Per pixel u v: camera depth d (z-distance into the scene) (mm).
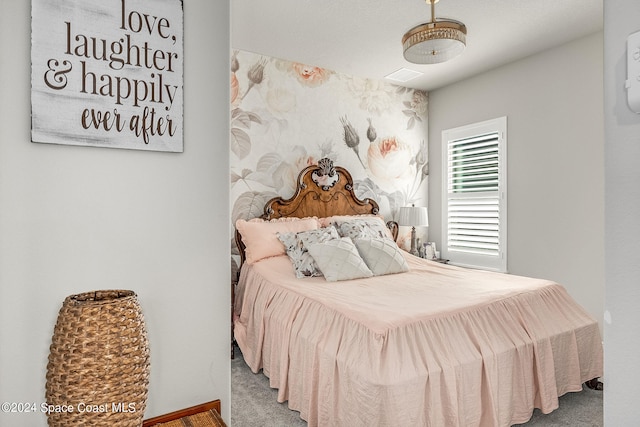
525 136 3775
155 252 1235
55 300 1096
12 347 1050
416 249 4578
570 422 2229
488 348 2037
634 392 651
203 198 1313
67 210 1108
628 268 659
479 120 4242
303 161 4016
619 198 670
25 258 1060
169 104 1235
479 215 4250
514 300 2363
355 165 4359
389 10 2861
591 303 3289
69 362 859
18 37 1036
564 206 3469
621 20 660
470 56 3729
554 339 2318
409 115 4766
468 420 1910
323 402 2021
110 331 884
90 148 1135
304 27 3131
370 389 1732
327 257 2959
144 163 1213
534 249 3709
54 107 1070
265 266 3176
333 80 4188
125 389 895
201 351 1317
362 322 1970
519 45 3477
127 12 1169
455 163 4602
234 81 3619
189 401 1298
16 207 1047
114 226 1172
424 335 1936
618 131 668
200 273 1311
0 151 1023
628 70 635
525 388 2148
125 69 1165
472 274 3133
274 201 3771
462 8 2820
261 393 2570
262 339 2777
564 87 3451
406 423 1703
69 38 1088
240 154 3672
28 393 1069
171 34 1239
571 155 3410
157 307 1241
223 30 1345
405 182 4742
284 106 3895
